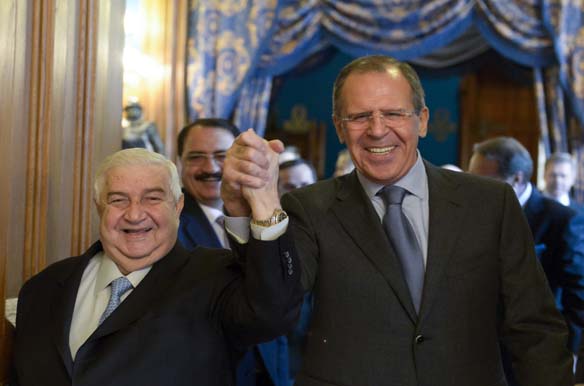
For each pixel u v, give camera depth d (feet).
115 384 5.83
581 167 18.04
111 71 9.85
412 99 6.26
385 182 6.42
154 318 6.01
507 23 18.20
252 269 5.42
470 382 6.07
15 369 6.60
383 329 6.12
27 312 6.57
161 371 5.89
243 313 5.60
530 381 6.03
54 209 8.34
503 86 35.83
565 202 15.96
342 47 18.74
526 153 10.02
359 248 6.32
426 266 6.19
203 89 18.22
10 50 7.25
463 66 23.35
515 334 6.23
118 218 6.22
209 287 6.13
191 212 8.95
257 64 18.61
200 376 5.96
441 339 6.06
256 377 8.55
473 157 10.37
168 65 17.74
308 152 36.58
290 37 18.76
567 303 9.61
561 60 17.79
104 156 9.64
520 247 6.32
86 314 6.35
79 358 5.92
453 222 6.32
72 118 8.81
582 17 17.90
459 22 18.25
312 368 6.32
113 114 9.93
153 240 6.27
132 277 6.33
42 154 7.99
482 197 6.45
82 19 8.97
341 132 6.51
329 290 6.33
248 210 5.47
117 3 9.99
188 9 18.45
